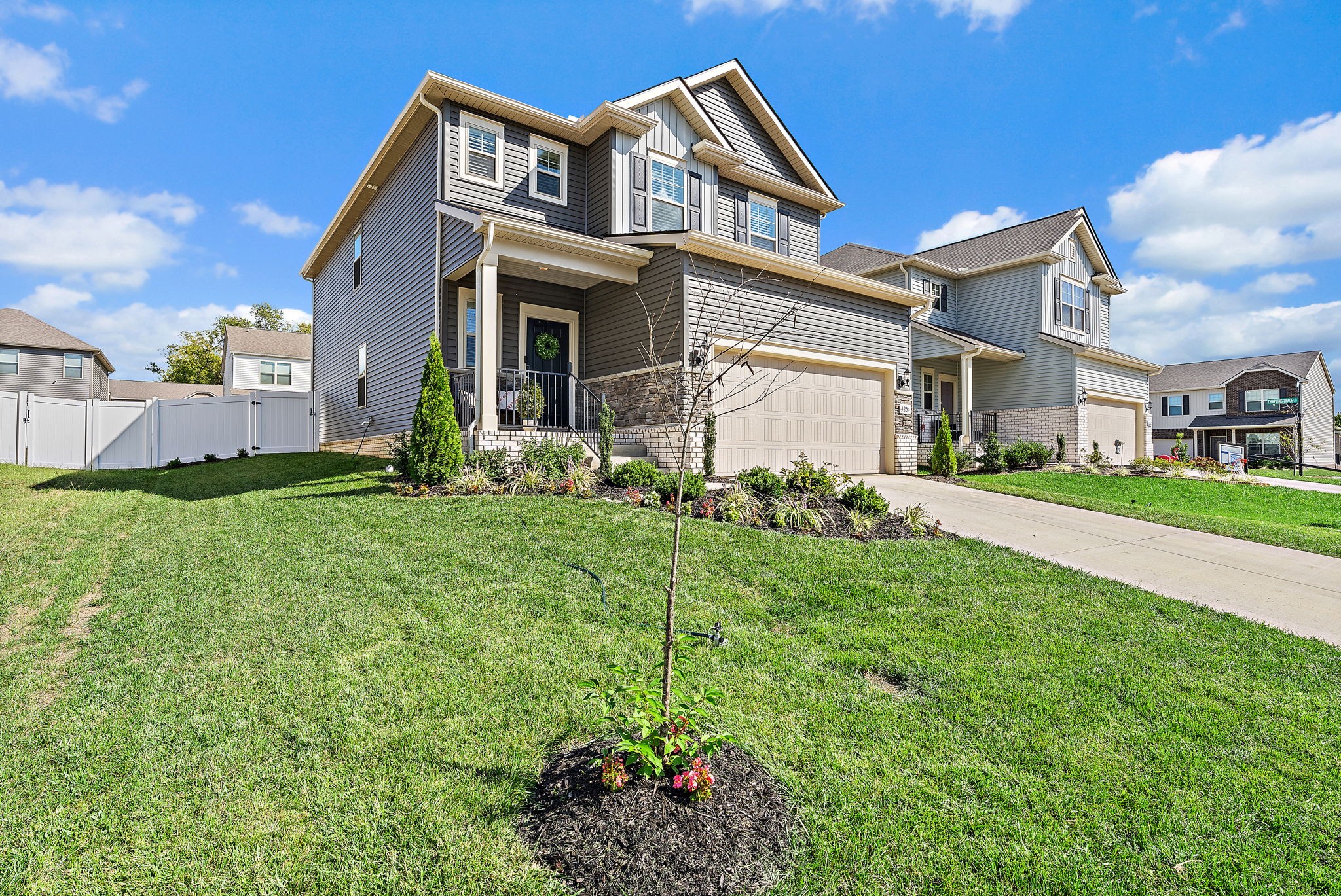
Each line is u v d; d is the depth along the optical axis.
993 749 2.99
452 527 6.61
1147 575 6.12
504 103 11.22
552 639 4.05
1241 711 3.39
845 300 12.61
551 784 2.55
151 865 2.18
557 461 9.12
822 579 5.40
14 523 7.30
